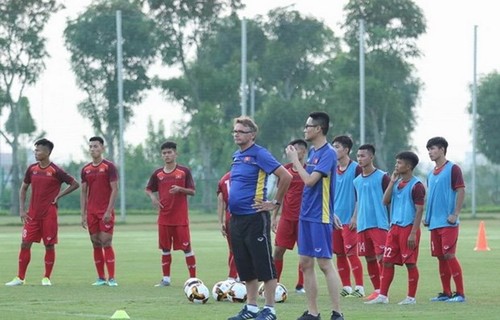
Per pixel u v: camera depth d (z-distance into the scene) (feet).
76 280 80.02
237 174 52.39
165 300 63.93
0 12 245.65
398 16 274.57
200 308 59.16
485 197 276.21
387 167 262.06
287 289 72.49
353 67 267.80
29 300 63.98
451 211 64.54
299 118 263.70
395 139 262.67
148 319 53.93
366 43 269.85
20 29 248.11
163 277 75.92
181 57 259.39
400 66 271.08
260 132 264.72
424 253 112.06
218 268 92.63
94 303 62.03
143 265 96.07
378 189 66.44
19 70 248.11
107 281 76.54
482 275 83.51
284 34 278.05
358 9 276.21
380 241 66.23
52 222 75.82
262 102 271.49
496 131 278.87
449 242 64.28
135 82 255.09
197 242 136.46
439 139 65.05
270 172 51.98
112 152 256.52
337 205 68.90
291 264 96.37
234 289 62.64
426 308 59.98
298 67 279.49
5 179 246.27
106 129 256.52
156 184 76.23
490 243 131.44
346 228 68.49
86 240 141.38
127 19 253.03
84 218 76.69
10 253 113.50
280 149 266.16
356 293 68.49
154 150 278.67
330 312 57.47
